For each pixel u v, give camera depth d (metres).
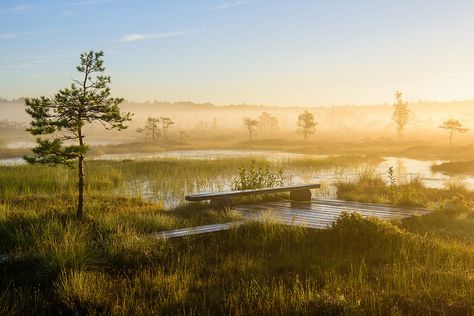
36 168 25.69
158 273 8.77
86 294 7.37
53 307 7.28
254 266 9.36
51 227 11.35
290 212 15.70
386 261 9.98
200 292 7.81
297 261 9.86
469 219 15.73
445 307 6.90
